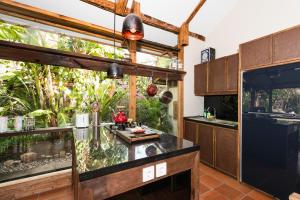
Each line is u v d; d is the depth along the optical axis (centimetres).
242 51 248
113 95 283
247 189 235
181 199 141
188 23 333
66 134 241
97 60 230
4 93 212
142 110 320
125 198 123
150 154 120
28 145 222
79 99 257
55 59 205
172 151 127
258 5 297
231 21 339
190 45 367
